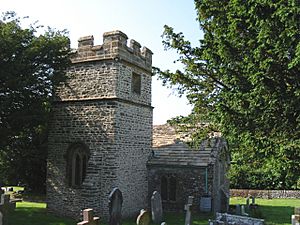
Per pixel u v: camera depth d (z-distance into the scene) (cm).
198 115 1636
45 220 1692
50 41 1684
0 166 2620
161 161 2084
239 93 1088
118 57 1770
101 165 1747
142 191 2019
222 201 2197
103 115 1772
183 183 2058
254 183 3341
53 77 1688
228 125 1114
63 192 1823
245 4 1055
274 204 2680
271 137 1056
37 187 2633
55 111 1897
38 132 2172
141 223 1388
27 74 1588
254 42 1071
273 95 998
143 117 2027
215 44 1284
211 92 1561
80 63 1866
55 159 1872
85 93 1836
